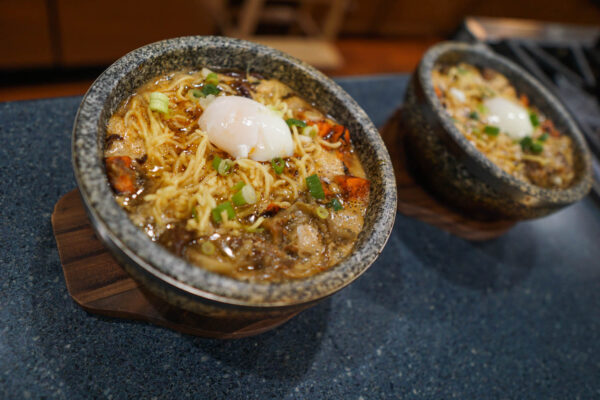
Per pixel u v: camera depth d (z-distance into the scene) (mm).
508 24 624
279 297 198
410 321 333
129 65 241
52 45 621
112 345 252
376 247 229
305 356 289
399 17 1067
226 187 256
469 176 333
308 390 277
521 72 449
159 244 221
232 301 194
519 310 377
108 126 238
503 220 379
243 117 264
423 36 1166
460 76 428
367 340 311
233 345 277
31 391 226
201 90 282
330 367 290
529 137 400
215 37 282
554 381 344
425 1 1050
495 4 1123
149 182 239
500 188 324
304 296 202
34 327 242
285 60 297
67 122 329
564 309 394
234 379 266
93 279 254
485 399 315
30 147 305
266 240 244
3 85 652
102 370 244
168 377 254
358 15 1013
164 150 254
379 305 331
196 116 273
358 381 291
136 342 258
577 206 493
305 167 280
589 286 423
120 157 229
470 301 365
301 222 254
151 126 255
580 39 655
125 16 640
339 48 1012
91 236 268
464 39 585
